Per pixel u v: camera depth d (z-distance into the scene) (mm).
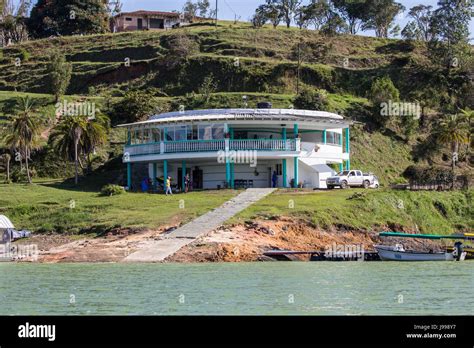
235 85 135500
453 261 58375
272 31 168750
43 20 188625
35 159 100500
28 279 46031
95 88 140500
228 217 63906
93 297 39375
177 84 137625
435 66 143375
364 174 82062
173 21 193250
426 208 75500
